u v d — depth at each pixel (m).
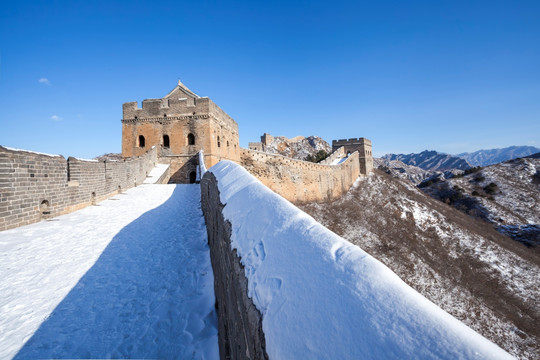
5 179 8.22
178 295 5.38
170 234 8.91
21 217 8.77
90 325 4.44
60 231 8.63
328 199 37.44
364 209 37.66
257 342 1.64
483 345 0.86
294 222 2.34
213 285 5.59
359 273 1.41
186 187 17.94
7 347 3.86
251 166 28.36
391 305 1.16
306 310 1.40
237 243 2.81
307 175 34.03
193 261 6.92
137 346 4.02
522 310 20.91
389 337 1.01
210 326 4.45
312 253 1.79
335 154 49.09
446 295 21.88
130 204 13.05
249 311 1.89
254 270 2.12
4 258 6.53
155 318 4.67
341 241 1.81
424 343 0.93
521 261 28.73
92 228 9.16
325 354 1.12
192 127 26.11
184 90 30.59
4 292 5.21
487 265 27.50
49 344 3.97
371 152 55.97
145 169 21.14
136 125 26.94
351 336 1.11
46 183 9.88
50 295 5.21
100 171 13.67
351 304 1.25
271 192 3.39
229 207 3.98
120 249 7.55
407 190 48.53
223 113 30.66
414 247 29.48
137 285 5.74
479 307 20.62
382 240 29.66
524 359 16.41
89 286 5.61
